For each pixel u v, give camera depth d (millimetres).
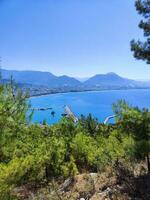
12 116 5352
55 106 128625
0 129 5262
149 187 8281
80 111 108375
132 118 9234
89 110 111750
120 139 13680
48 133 14609
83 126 17625
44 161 10031
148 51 12398
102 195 8594
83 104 144625
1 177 5117
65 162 11758
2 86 5336
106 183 9281
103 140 15062
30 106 5594
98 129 17438
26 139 10266
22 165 5504
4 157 5488
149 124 9141
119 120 9531
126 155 10539
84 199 8703
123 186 8727
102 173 10516
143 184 8500
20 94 5457
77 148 13172
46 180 9812
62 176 11070
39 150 10812
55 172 11055
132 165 10039
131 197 8031
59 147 12086
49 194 9023
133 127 9211
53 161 11148
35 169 6891
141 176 9047
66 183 10109
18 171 5332
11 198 5230
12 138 5426
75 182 10086
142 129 9102
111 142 13250
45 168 10539
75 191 9328
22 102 5453
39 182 9391
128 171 9609
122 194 8273
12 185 5270
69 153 12875
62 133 15109
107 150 12570
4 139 5316
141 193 8062
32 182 8852
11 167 5207
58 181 10789
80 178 10438
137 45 12477
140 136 9141
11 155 5539
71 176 10789
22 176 5633
